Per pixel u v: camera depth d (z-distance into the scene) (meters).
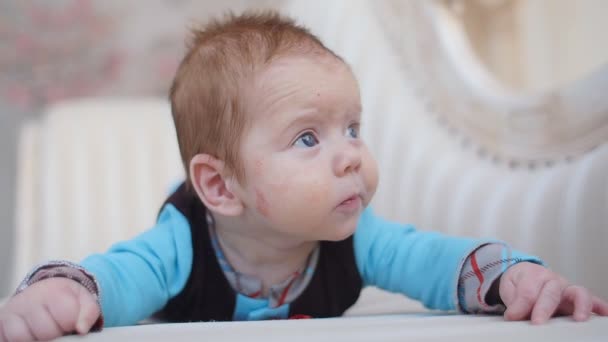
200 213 0.93
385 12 1.82
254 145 0.83
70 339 0.59
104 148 2.12
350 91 0.83
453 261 0.85
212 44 0.92
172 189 1.11
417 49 1.72
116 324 0.80
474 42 2.02
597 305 0.70
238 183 0.85
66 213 2.03
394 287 0.95
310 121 0.81
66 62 2.52
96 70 2.54
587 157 1.24
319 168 0.79
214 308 0.92
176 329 0.61
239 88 0.84
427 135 1.62
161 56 2.55
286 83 0.82
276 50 0.85
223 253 0.92
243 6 2.48
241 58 0.86
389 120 1.72
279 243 0.89
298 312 0.93
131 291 0.82
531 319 0.66
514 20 2.02
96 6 2.54
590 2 1.92
